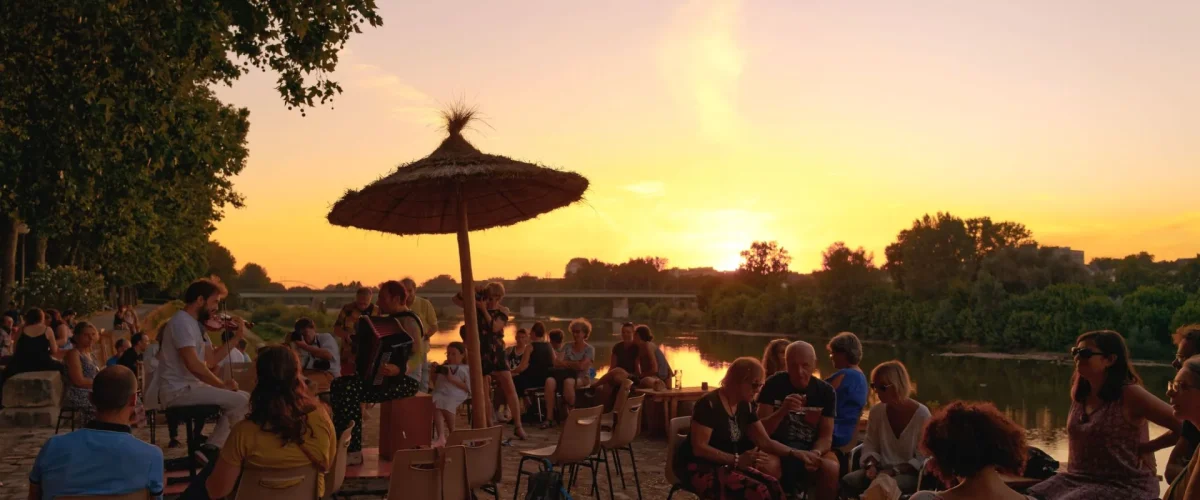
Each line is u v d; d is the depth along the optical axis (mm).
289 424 4281
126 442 4277
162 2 12008
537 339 12617
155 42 12523
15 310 23328
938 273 85688
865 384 7301
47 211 13961
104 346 15383
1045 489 5352
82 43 12672
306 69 13266
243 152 18656
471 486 5793
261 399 4320
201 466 6414
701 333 103750
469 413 12422
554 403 12203
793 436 6629
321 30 13070
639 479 8812
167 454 9664
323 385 10148
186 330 6504
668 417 11281
